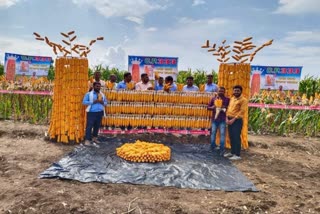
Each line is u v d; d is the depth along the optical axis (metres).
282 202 5.15
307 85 15.70
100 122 8.63
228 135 8.62
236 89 7.57
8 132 9.04
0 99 11.70
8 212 4.39
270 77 14.53
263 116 10.80
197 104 9.07
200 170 6.48
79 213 4.43
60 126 8.48
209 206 4.83
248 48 8.41
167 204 4.82
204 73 18.14
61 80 8.43
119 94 8.94
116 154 7.37
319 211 4.88
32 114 10.88
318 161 7.88
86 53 8.62
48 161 6.86
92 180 5.68
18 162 6.68
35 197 4.84
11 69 15.29
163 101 9.03
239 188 5.62
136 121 9.09
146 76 9.61
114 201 4.88
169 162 6.95
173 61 13.91
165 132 9.29
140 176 5.98
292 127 11.13
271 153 8.37
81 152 7.45
